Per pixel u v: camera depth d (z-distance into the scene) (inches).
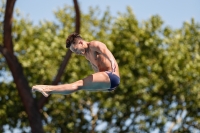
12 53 1612.9
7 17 1552.7
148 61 2183.8
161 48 2201.0
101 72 660.1
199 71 2146.9
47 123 2246.6
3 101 2098.9
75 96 2149.4
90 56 684.7
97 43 671.8
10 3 1526.8
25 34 2193.7
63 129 2242.9
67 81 2153.1
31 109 1642.5
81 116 2252.7
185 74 2155.5
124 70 2151.8
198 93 2223.2
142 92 2225.6
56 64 2132.1
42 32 2226.9
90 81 650.2
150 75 2194.9
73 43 680.4
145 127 2219.5
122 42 2192.4
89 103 2263.8
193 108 2226.9
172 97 2247.8
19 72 1635.1
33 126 1638.8
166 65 2172.7
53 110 2239.2
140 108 2247.8
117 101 2210.9
